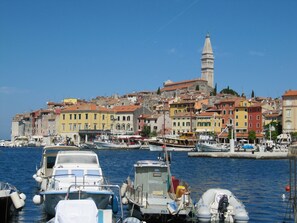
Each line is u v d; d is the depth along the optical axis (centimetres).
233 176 6116
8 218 2822
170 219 2688
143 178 3117
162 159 3897
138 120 18975
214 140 15388
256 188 4694
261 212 3200
